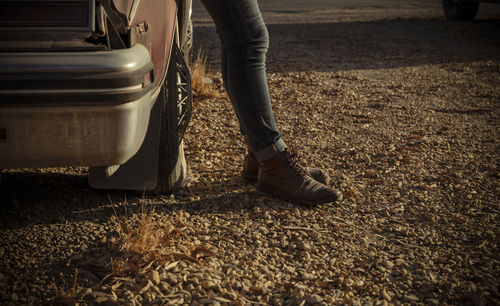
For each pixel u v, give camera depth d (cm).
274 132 255
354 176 315
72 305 172
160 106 237
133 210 246
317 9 1538
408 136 398
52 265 195
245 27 230
